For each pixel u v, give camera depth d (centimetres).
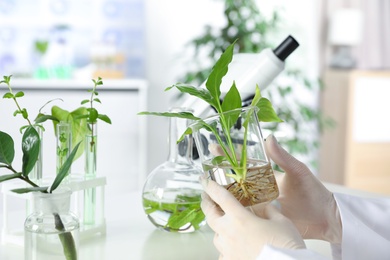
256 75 130
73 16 422
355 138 446
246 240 84
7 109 343
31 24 416
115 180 378
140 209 133
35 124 98
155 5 429
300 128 420
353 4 468
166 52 434
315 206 104
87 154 111
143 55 435
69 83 357
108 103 370
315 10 456
